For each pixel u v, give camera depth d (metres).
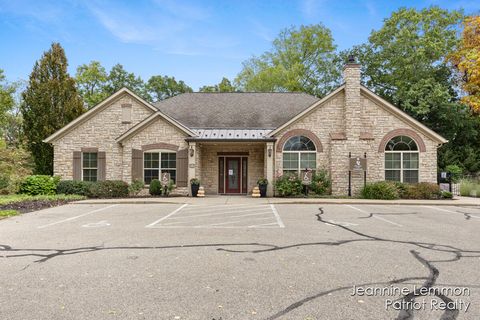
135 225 9.66
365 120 18.69
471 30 27.50
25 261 5.88
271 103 22.38
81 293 4.38
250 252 6.49
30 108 22.75
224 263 5.72
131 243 7.30
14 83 33.62
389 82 32.59
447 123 31.31
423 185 17.44
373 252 6.48
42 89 22.69
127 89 19.56
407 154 18.59
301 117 18.78
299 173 18.72
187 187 18.52
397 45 30.81
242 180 20.28
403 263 5.73
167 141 18.67
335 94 18.70
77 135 19.75
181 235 8.17
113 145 19.64
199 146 19.38
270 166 18.55
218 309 3.88
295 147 18.80
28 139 22.41
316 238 7.79
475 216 11.63
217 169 20.23
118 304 4.03
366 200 16.20
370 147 18.34
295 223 10.00
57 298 4.21
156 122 18.77
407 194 17.36
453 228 9.20
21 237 7.95
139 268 5.45
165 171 18.78
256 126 20.12
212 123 20.44
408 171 18.58
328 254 6.33
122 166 19.06
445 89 29.56
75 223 10.01
